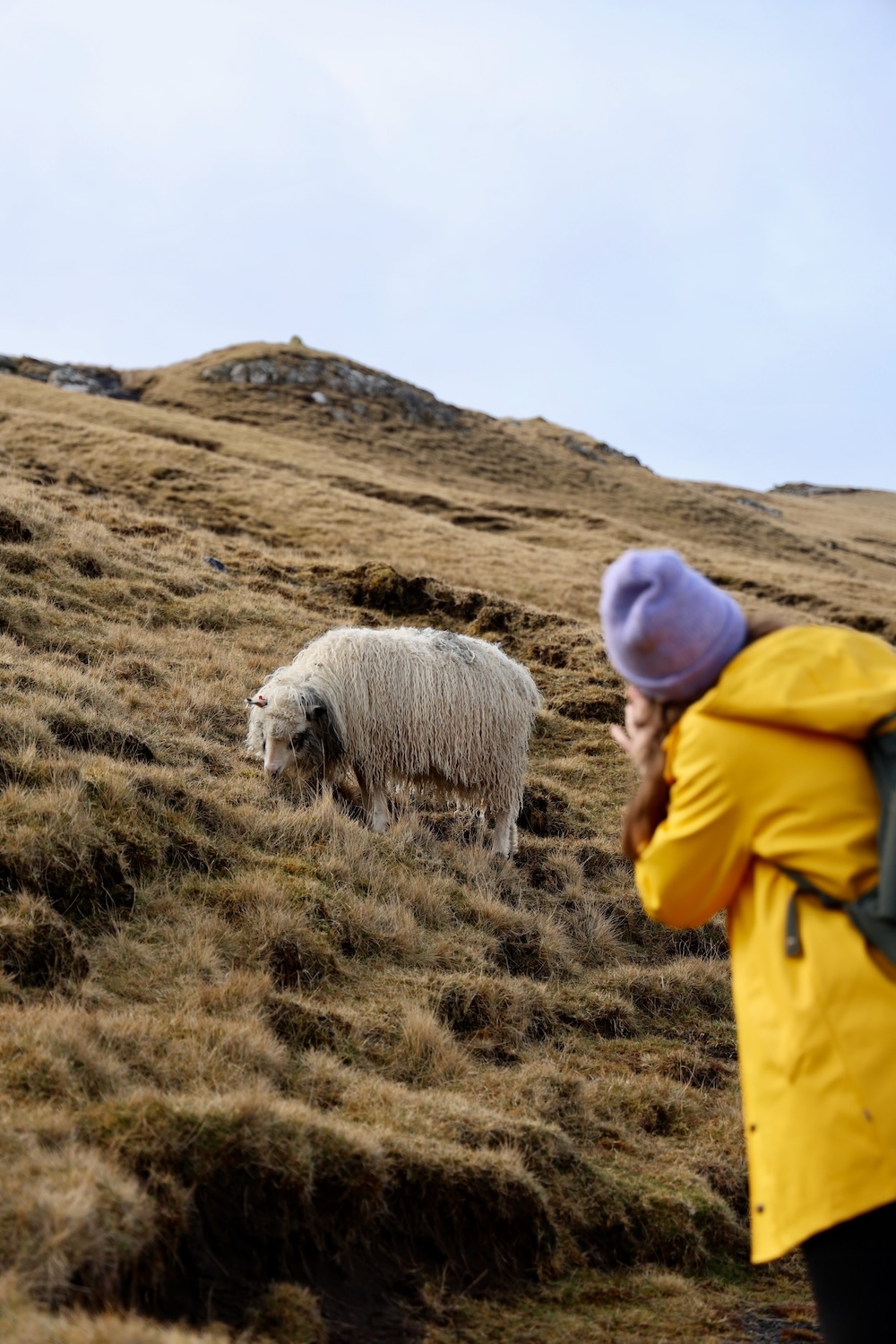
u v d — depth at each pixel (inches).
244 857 292.2
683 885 103.9
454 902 320.5
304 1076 201.8
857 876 95.4
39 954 211.2
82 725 331.6
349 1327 149.2
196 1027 200.4
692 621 105.9
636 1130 232.2
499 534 1446.9
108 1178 140.9
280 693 369.4
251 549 788.6
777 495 3700.8
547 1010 280.1
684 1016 311.0
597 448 3265.3
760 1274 195.3
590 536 1487.5
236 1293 146.1
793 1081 94.8
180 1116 159.8
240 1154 158.9
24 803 253.6
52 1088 165.0
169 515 986.7
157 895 257.8
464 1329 156.4
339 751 378.3
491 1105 216.1
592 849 414.0
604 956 338.3
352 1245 162.7
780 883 99.9
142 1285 135.3
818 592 1408.7
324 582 733.9
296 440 2049.7
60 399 1772.9
